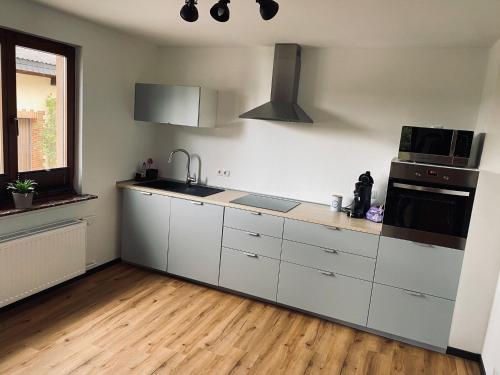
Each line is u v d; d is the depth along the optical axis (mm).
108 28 3387
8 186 2816
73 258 3238
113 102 3596
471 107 2996
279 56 3375
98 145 3504
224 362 2494
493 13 2158
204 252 3479
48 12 2848
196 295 3402
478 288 2617
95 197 3389
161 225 3648
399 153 2803
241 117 3326
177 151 4086
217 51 3814
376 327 2922
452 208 2604
